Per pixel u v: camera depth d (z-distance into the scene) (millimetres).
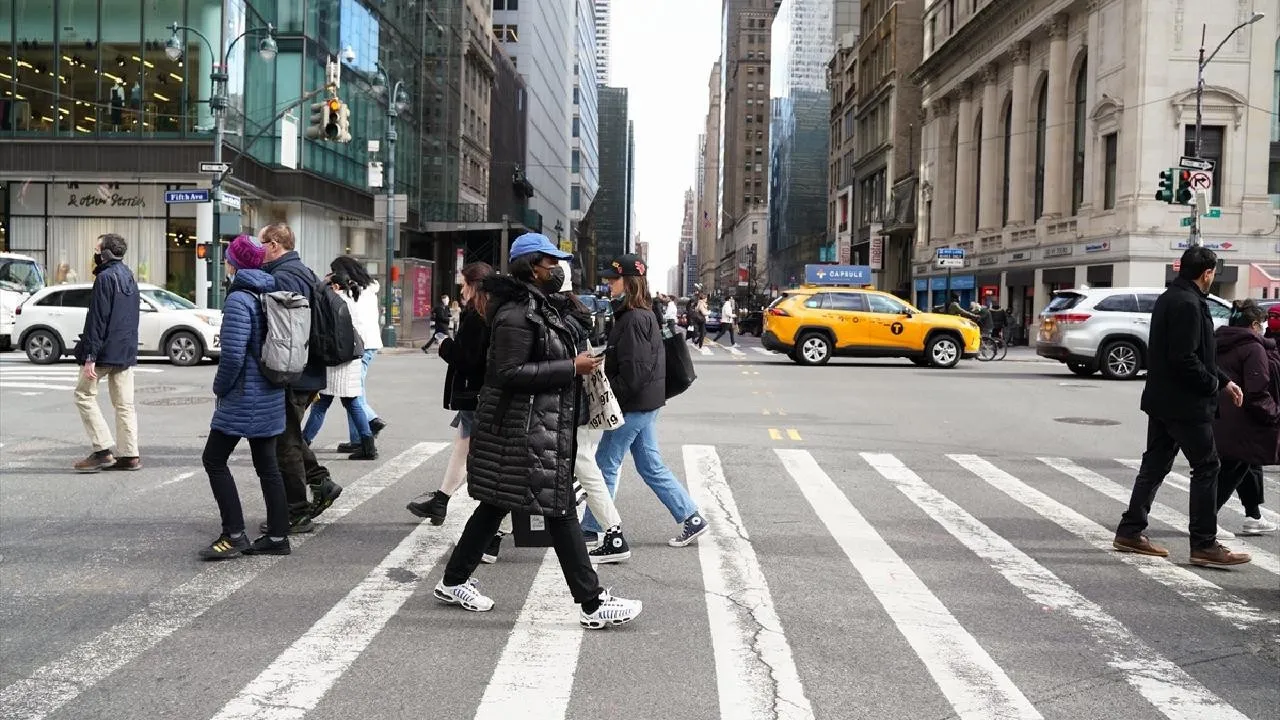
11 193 31859
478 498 5039
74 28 31234
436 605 5496
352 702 4113
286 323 6234
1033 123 46844
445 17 59000
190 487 8680
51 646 4781
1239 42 35406
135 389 16641
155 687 4266
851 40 92812
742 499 8516
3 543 6773
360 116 43562
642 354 6367
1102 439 12586
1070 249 40438
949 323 24703
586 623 5094
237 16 32469
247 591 5719
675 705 4109
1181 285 6543
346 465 9891
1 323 26250
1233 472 7348
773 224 139000
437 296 60031
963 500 8664
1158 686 4426
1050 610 5559
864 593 5812
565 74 134000
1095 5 39344
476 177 71562
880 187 75875
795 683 4379
